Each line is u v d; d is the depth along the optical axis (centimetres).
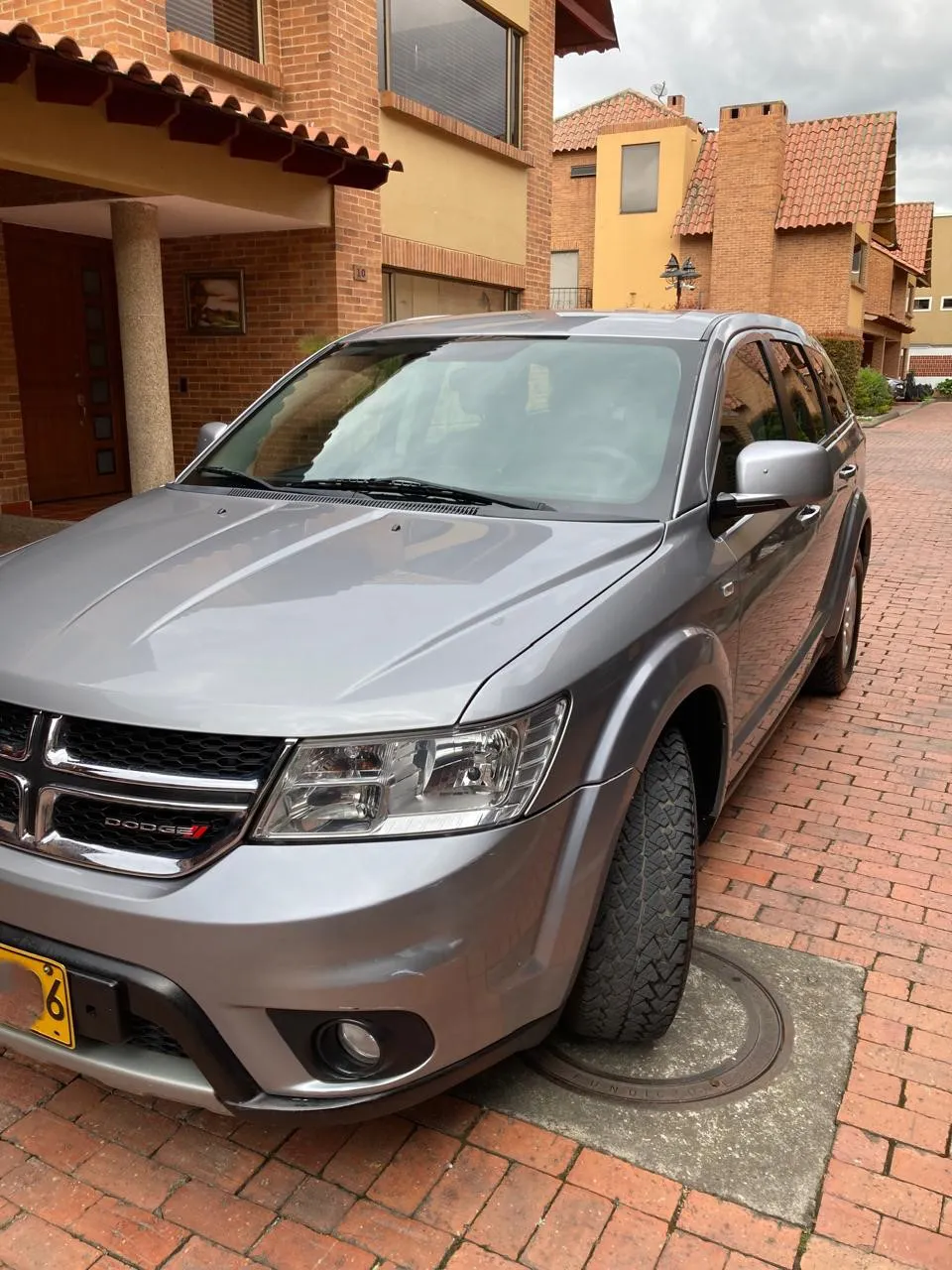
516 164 1229
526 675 216
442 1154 239
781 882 362
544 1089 258
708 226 2975
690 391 327
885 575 877
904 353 5491
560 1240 217
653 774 259
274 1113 207
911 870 372
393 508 301
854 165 2941
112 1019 205
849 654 562
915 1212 224
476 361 360
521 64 1235
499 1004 215
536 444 321
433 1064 210
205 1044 202
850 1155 239
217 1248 215
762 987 300
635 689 241
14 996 218
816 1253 214
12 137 596
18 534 862
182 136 668
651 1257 212
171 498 336
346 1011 200
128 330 762
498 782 208
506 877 209
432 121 1038
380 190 988
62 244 971
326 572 255
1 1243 215
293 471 345
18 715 223
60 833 214
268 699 206
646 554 272
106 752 212
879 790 441
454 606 234
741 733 343
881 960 316
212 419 1002
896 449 2128
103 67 562
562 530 281
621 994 253
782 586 377
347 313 934
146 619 237
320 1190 229
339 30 901
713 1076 263
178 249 978
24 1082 262
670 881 253
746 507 301
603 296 3212
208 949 196
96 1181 231
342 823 202
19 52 529
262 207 809
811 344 511
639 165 3094
